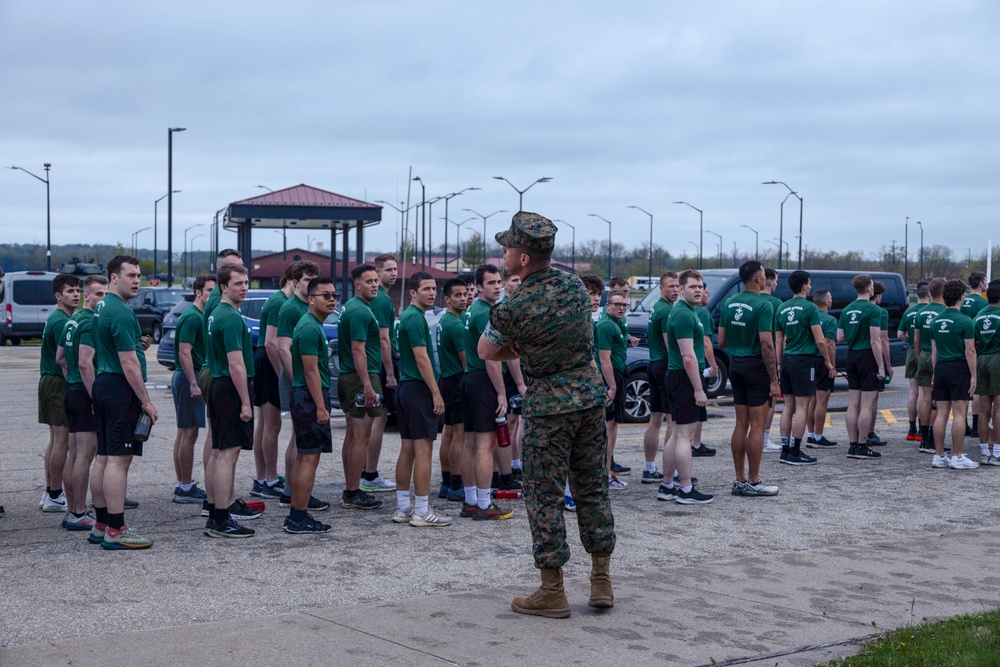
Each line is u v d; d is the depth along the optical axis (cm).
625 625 499
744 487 889
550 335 504
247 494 875
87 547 676
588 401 508
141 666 431
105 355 663
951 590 578
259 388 860
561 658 448
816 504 855
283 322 831
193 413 817
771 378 865
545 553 506
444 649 457
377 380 834
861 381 1103
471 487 788
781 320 1077
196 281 819
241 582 592
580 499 529
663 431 1318
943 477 994
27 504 818
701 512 819
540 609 511
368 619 504
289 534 725
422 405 745
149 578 598
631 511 823
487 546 692
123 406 662
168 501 834
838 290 1789
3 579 593
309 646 460
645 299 1612
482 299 775
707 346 1083
